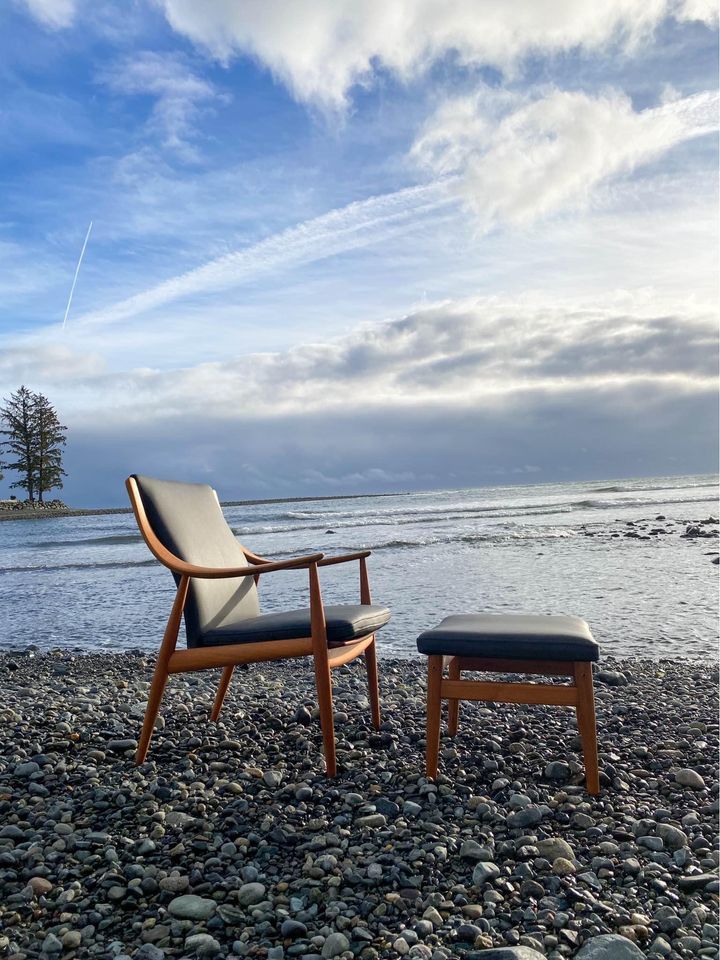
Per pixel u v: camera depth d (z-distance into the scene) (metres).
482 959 1.72
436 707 2.93
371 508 34.47
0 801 2.77
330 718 2.98
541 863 2.23
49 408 60.19
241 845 2.40
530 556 11.98
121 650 6.84
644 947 1.84
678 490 38.50
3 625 8.52
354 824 2.54
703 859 2.25
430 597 8.43
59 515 48.44
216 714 3.85
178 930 1.95
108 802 2.74
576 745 3.32
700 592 7.96
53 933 1.95
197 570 3.06
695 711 3.92
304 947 1.84
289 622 3.05
